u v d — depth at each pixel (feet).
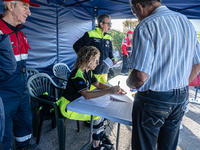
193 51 3.07
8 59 4.23
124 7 14.83
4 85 4.86
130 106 4.41
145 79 2.83
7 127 5.07
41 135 7.32
